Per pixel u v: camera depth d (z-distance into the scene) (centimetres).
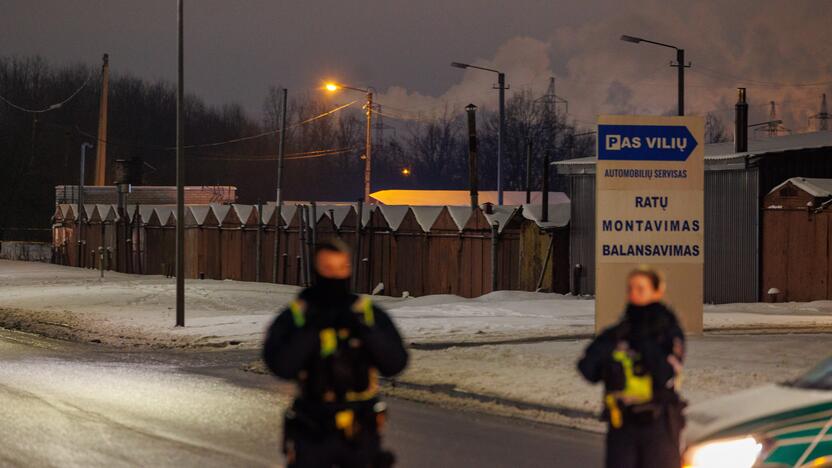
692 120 3816
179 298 5200
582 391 2794
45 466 2045
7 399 2947
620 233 3803
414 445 2250
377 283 8144
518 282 7038
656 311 1423
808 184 5794
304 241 8700
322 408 1194
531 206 7162
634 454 1403
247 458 2120
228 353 4281
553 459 2105
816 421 1348
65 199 14638
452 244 7488
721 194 6284
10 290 8369
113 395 3031
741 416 1410
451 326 4747
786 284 5919
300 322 1202
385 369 1222
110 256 12294
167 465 2052
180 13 5050
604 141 3788
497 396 2817
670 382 1411
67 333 5247
